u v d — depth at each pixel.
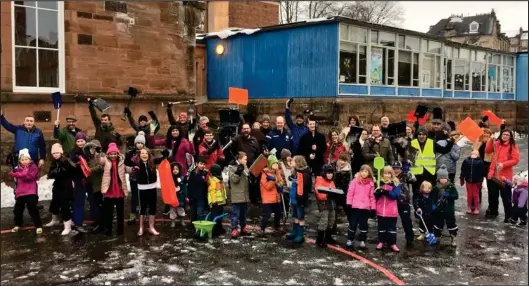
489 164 10.41
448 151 9.94
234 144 10.52
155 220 9.41
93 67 13.76
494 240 8.22
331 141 10.98
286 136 11.16
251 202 11.07
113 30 14.14
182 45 15.90
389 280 6.29
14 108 12.21
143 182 8.25
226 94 23.55
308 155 10.45
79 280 6.20
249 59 22.48
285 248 7.68
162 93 15.38
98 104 10.40
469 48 27.89
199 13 16.42
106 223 8.30
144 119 11.02
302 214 7.99
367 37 20.66
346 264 6.93
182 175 9.15
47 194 11.27
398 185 7.75
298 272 6.55
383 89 21.67
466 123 10.20
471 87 28.50
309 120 10.65
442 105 25.20
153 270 6.59
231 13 29.77
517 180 9.25
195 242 7.95
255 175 8.55
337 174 8.39
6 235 8.25
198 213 8.55
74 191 8.51
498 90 31.05
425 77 24.62
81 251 7.41
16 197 8.39
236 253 7.38
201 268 6.68
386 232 7.71
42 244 7.76
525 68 32.19
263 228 8.62
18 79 12.52
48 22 13.02
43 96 12.64
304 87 20.44
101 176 8.39
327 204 7.84
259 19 31.16
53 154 8.32
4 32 12.05
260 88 22.12
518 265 6.93
